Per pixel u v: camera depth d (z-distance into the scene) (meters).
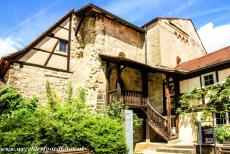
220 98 12.38
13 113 10.08
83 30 15.40
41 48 13.14
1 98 10.80
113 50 15.29
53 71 13.31
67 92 13.56
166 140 13.20
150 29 18.25
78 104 10.59
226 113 12.30
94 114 11.56
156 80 16.56
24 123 7.51
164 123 13.22
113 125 9.03
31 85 12.31
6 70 12.75
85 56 14.65
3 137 6.95
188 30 20.89
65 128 8.09
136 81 16.22
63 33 14.29
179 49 19.20
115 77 14.89
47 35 13.56
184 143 12.95
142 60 17.64
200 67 13.72
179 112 14.48
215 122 12.78
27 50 12.58
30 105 11.15
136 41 17.58
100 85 13.52
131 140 9.41
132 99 13.19
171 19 19.06
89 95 13.41
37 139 7.40
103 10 14.63
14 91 11.26
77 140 8.25
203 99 13.54
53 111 9.13
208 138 9.16
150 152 12.28
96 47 14.13
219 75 13.09
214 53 16.30
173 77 15.30
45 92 12.68
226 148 8.77
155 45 17.59
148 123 13.74
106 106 13.20
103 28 14.95
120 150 8.73
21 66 12.18
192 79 14.47
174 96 15.21
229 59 12.23
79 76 14.26
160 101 15.98
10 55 11.77
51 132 7.79
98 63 13.83
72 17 14.98
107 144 8.48
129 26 16.80
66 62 14.02
